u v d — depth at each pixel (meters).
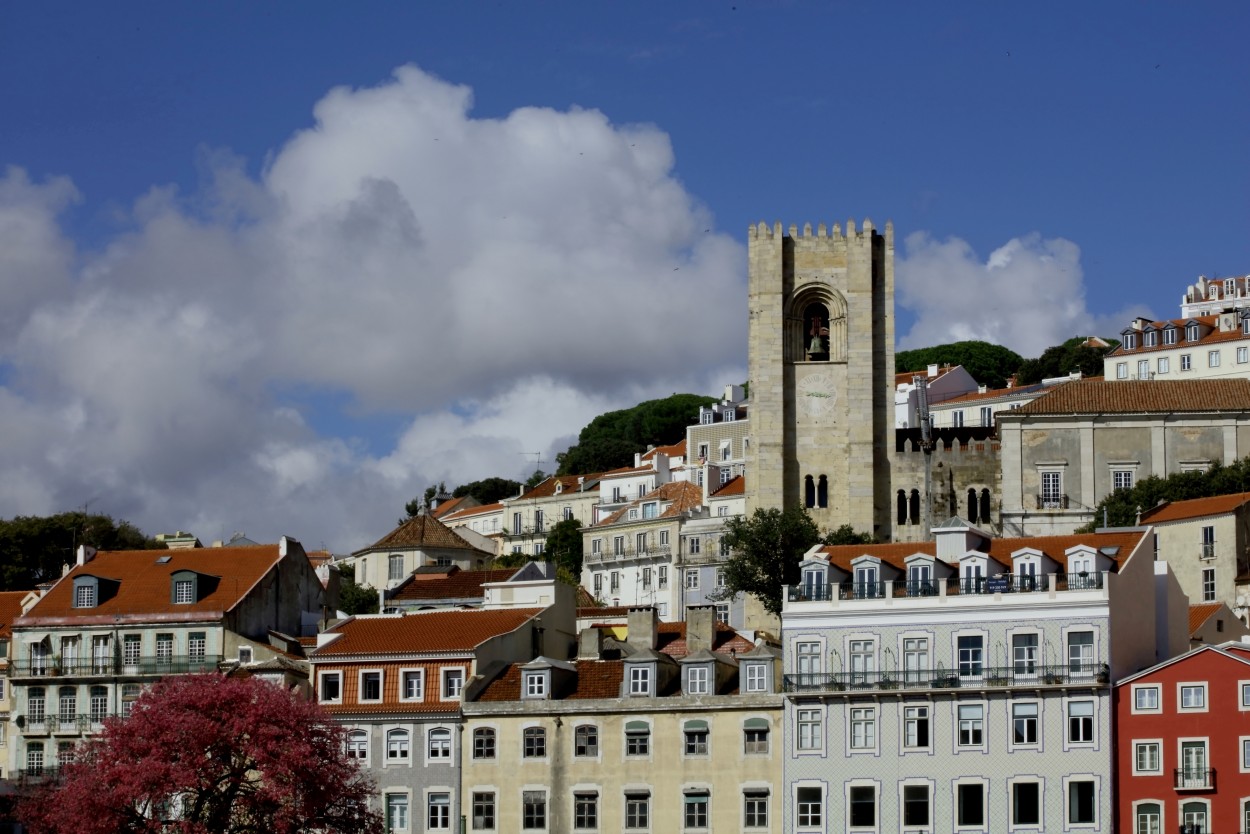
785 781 131.50
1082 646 129.75
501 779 136.12
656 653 138.25
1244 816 124.44
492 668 141.25
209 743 127.00
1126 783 127.12
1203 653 127.25
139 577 164.62
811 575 136.00
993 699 130.00
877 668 132.50
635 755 134.12
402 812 137.25
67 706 158.50
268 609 163.25
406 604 191.12
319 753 128.62
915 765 130.12
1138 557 136.25
